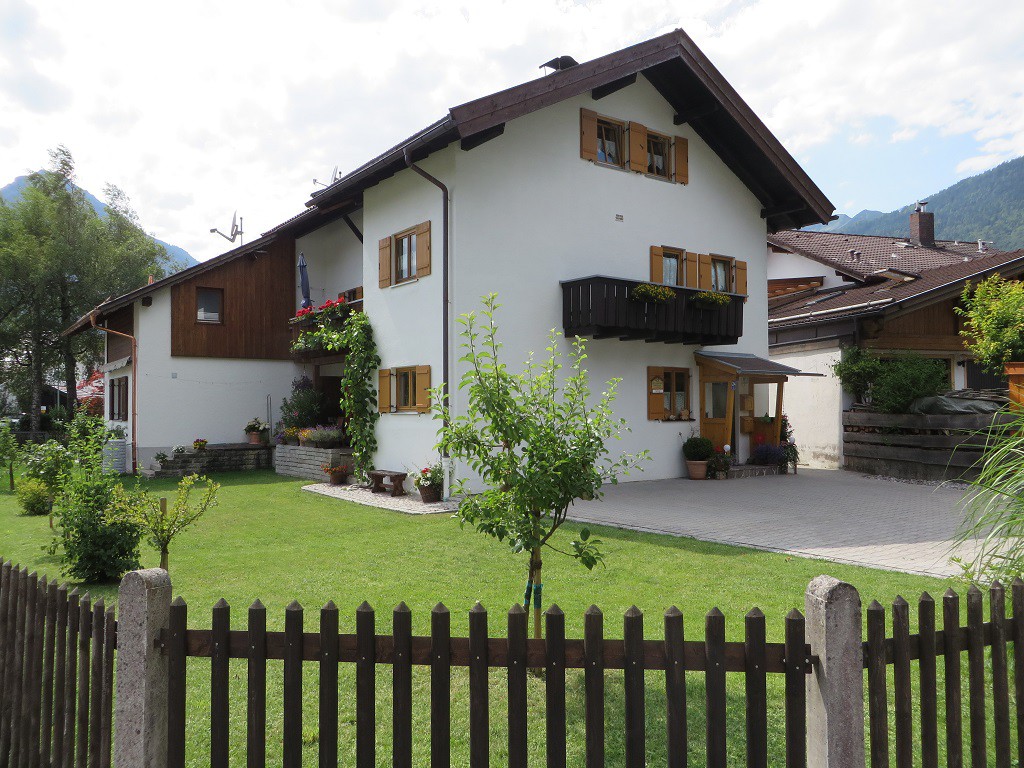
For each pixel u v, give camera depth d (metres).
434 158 13.23
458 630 5.45
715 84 15.20
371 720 2.84
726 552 7.97
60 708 3.34
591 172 14.69
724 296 15.10
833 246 24.30
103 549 7.31
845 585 2.73
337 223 19.48
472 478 12.69
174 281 18.20
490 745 3.76
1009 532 3.83
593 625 2.77
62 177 28.88
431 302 13.23
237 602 6.32
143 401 17.97
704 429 16.27
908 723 2.79
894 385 15.70
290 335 20.02
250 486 15.28
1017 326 13.77
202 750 3.79
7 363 28.89
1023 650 2.98
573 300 13.81
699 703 4.18
